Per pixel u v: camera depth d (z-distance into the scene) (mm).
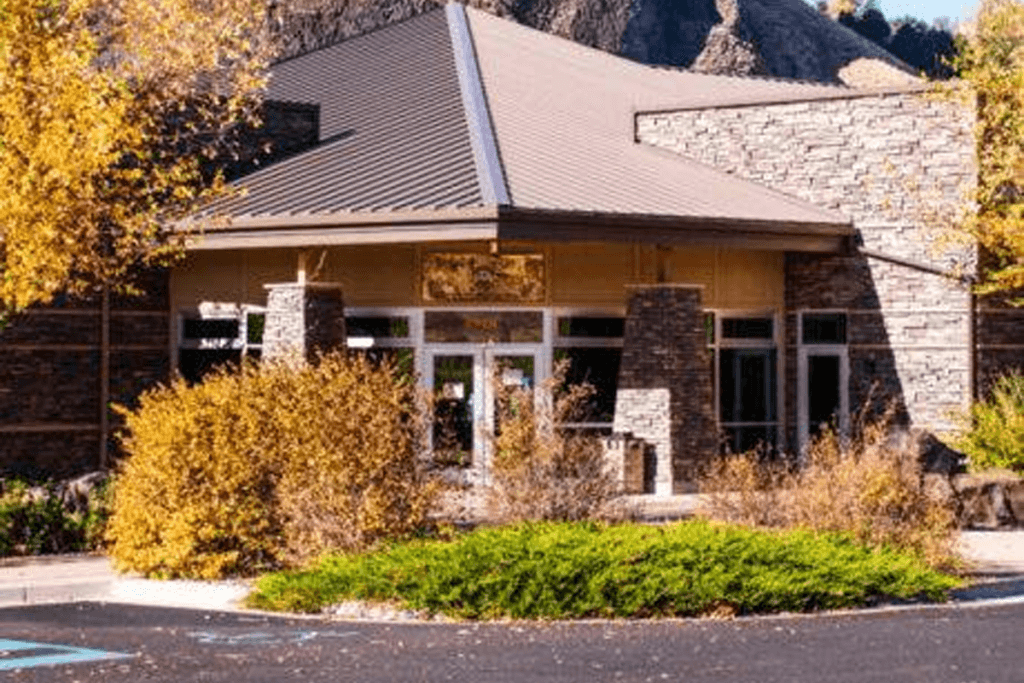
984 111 38188
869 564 22156
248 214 38688
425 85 46281
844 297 42562
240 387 25500
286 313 38906
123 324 41344
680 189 41594
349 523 24375
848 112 42625
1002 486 31609
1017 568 25516
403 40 51000
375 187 38812
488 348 40156
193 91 33500
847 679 15789
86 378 40750
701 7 135125
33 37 27719
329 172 40969
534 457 25953
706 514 27125
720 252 42438
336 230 37250
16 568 25406
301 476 24703
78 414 40656
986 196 37562
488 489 26016
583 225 36938
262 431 25062
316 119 44250
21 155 27375
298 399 25062
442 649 18047
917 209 41156
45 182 27094
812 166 43156
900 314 41750
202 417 24875
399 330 39938
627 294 40531
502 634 19406
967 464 34906
